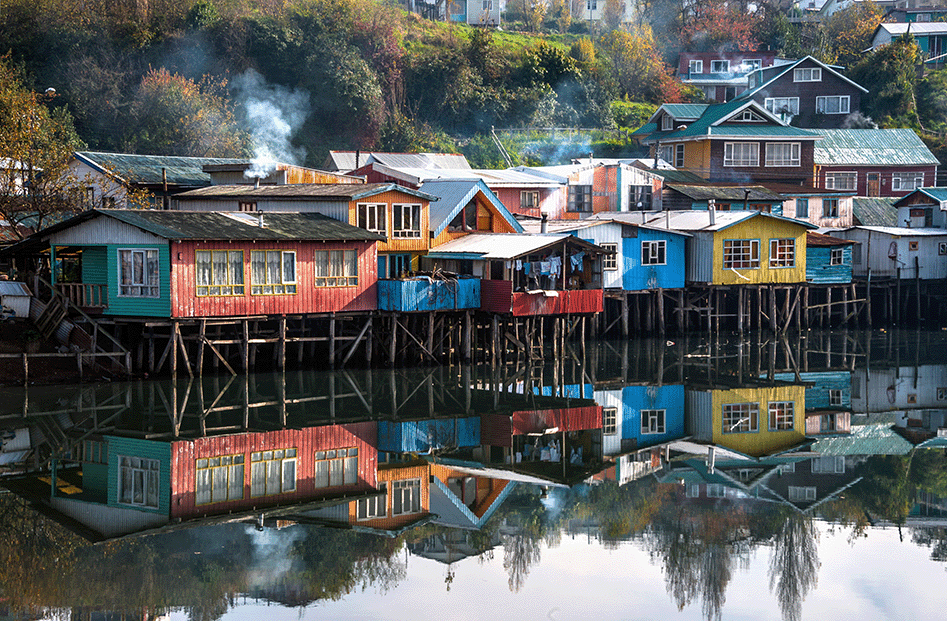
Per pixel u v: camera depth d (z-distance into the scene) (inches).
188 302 1467.8
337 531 928.3
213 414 1346.0
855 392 1660.9
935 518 1003.9
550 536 939.3
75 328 1482.5
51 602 759.1
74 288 1531.7
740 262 2260.1
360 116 3282.5
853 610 783.1
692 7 4650.6
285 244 1567.4
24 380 1412.4
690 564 870.4
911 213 2773.1
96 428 1257.4
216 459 1140.5
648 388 1653.5
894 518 1000.2
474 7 4552.2
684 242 2258.9
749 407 1521.9
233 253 1513.3
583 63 3912.4
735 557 889.5
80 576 807.7
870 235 2613.2
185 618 743.1
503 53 3865.7
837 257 2493.8
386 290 1673.2
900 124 3774.6
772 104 3705.7
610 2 4800.7
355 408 1425.9
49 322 1476.4
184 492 1019.9
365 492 1039.6
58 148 1914.4
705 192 2691.9
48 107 2859.3
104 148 2913.4
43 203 1753.2
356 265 1662.2
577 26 4734.3
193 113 2923.2
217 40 3233.3
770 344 2198.6
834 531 960.3
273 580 816.9
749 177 3117.6
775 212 2780.5
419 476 1104.8
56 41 3019.2
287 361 1710.1
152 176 2095.2
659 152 3324.3
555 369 1796.3
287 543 895.1
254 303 1541.6
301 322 1689.2
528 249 1728.6
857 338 2332.7
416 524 950.4
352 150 3267.7
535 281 1796.3
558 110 3730.3
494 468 1150.3
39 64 3019.2
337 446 1221.1
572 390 1616.6
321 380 1592.0
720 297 2456.9
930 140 3690.9
